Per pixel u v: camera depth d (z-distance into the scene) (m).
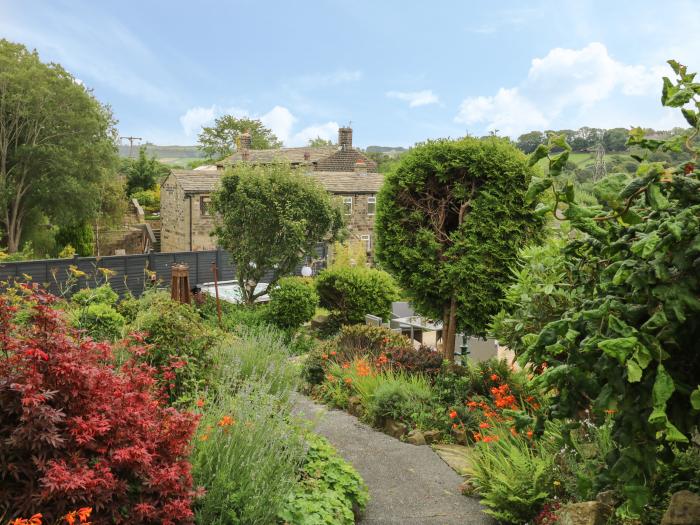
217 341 7.50
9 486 3.00
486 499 5.17
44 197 35.91
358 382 8.25
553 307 5.56
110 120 39.94
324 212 16.81
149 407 3.85
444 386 7.72
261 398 5.63
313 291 14.80
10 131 34.91
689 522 3.29
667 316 2.39
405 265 9.48
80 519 2.80
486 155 8.72
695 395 2.26
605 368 2.47
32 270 19.34
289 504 4.30
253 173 16.45
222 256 24.62
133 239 41.53
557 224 8.78
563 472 4.82
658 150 2.77
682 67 2.64
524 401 6.66
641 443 2.55
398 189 9.47
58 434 3.11
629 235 2.63
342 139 42.00
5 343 3.25
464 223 8.77
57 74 36.16
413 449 6.52
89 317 10.11
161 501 3.39
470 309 8.86
